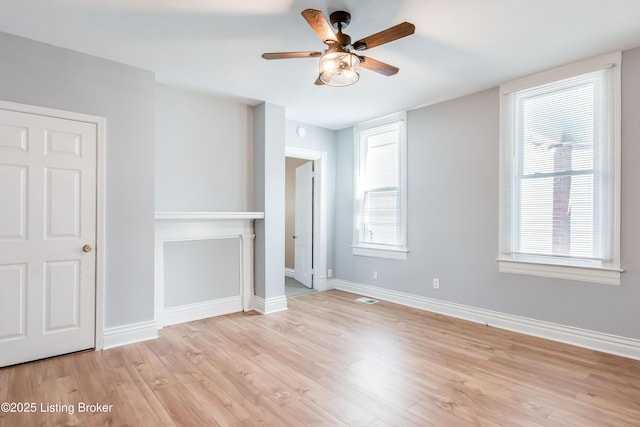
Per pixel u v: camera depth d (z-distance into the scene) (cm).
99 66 292
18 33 254
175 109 364
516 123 345
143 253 315
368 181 496
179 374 252
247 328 354
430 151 416
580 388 233
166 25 242
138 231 312
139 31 251
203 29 248
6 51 254
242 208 416
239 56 290
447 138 398
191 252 379
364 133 500
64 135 277
